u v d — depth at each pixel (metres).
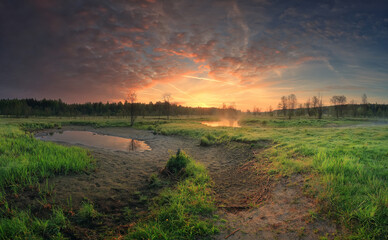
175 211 5.34
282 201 5.79
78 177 7.71
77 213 5.17
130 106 43.09
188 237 4.25
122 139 21.48
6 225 4.22
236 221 5.02
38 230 4.31
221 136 19.39
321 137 15.16
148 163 11.01
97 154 12.00
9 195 5.68
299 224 4.48
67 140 19.75
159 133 27.02
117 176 8.44
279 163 9.19
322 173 6.75
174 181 8.01
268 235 4.29
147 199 6.35
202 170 9.30
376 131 18.12
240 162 11.21
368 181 5.67
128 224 4.94
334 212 4.55
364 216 4.12
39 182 6.80
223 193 7.03
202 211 5.46
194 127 30.78
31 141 13.48
